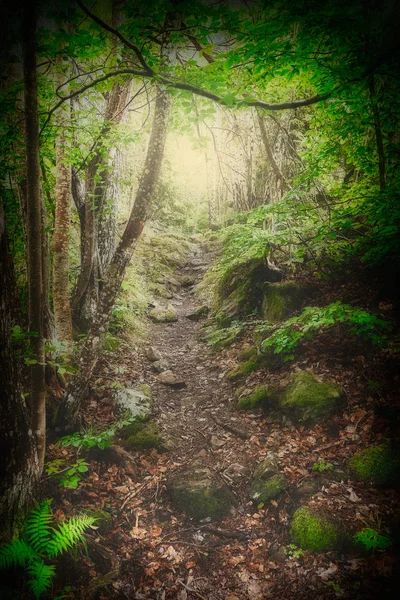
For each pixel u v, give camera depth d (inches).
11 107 153.2
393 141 245.4
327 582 109.3
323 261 267.1
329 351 209.2
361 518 124.3
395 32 169.2
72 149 197.6
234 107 147.4
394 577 104.7
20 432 105.3
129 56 149.9
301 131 350.3
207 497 146.3
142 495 152.1
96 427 183.6
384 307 213.2
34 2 107.4
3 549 89.4
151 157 161.9
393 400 164.7
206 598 112.7
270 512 140.4
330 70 149.2
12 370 102.9
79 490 144.5
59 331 203.8
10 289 140.7
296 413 179.5
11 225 222.1
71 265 291.0
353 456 151.0
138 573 119.6
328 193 279.6
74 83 146.6
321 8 124.3
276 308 262.5
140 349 288.5
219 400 221.6
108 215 271.3
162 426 197.5
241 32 119.3
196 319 358.0
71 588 107.7
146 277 440.8
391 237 184.5
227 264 344.2
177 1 117.0
